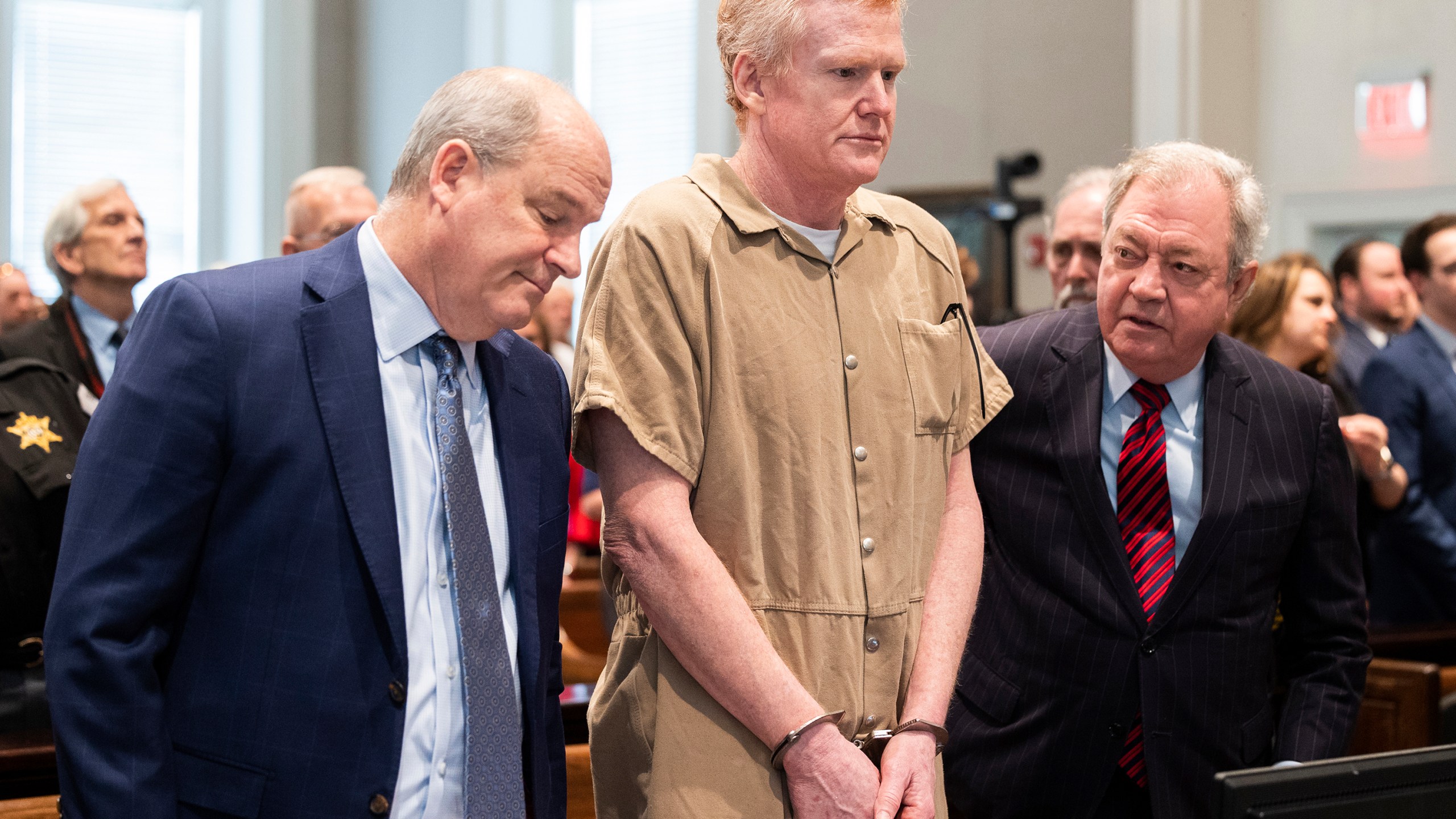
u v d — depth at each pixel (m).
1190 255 1.86
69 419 2.88
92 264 3.65
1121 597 1.92
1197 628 1.94
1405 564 3.47
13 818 1.85
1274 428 1.99
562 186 1.45
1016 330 2.09
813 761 1.48
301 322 1.47
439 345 1.53
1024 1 5.89
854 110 1.55
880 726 1.59
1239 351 2.05
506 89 1.47
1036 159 5.08
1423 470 3.61
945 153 6.14
